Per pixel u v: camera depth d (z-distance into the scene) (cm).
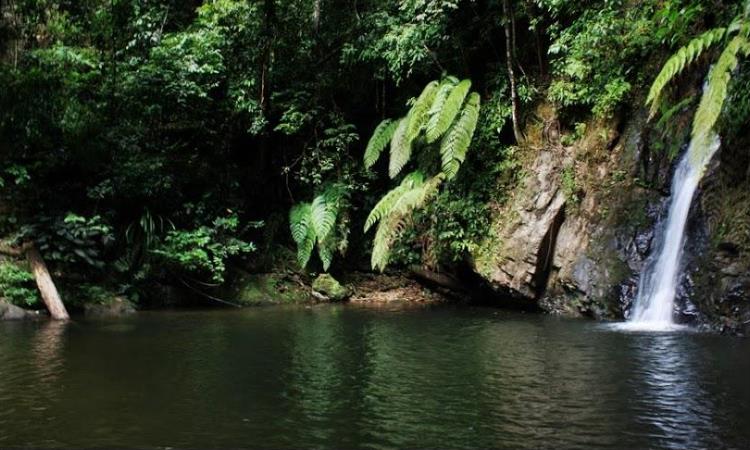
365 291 1175
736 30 661
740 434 346
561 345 620
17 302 879
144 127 1117
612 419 375
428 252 1084
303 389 452
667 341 624
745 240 672
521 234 932
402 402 416
